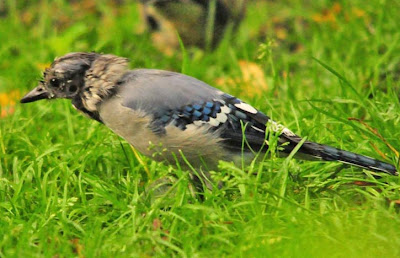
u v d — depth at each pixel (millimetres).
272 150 9281
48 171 10016
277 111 12203
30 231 8953
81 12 17781
